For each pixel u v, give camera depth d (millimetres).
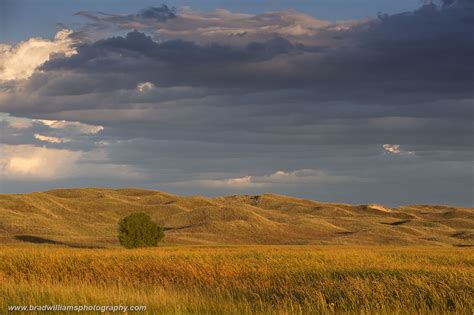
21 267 47000
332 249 98250
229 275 44281
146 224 107375
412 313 25969
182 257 59500
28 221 182000
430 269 46750
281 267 51594
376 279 36750
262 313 24703
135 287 37875
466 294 29406
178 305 23984
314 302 27859
